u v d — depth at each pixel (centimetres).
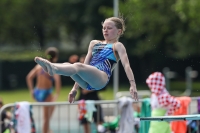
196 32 7181
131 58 9644
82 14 10675
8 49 10819
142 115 2780
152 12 7044
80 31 11250
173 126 2739
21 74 9825
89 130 3070
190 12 6181
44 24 10800
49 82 3322
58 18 10919
